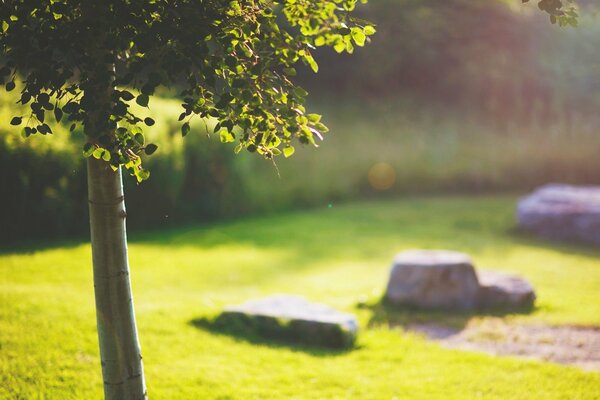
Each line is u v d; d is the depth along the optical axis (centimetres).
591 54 2192
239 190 1496
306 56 348
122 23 322
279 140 359
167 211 1309
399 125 2092
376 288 980
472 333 786
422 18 2092
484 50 2155
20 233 1026
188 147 1341
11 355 565
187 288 911
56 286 806
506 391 582
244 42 347
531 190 2117
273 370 611
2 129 977
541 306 904
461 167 2072
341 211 1667
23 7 323
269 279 1012
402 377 616
